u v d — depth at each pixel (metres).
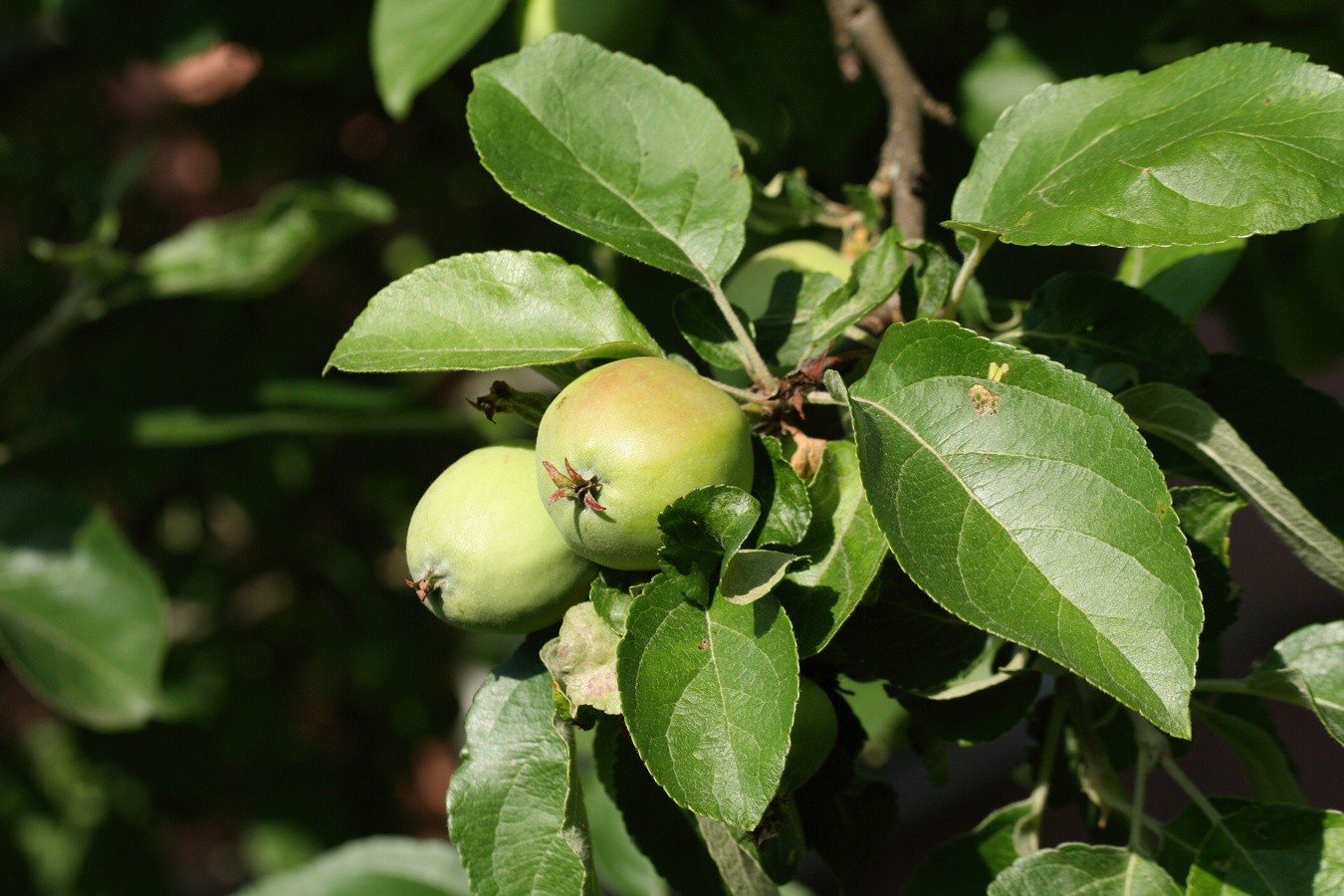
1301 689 0.73
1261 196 0.71
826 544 0.71
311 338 1.33
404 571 1.45
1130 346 0.77
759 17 0.97
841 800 0.74
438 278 0.74
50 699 0.99
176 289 1.08
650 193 0.76
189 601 1.41
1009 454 0.70
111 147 1.46
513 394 0.74
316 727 1.47
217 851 1.93
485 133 0.76
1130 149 0.72
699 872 0.75
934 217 0.98
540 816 0.73
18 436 1.22
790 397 0.73
